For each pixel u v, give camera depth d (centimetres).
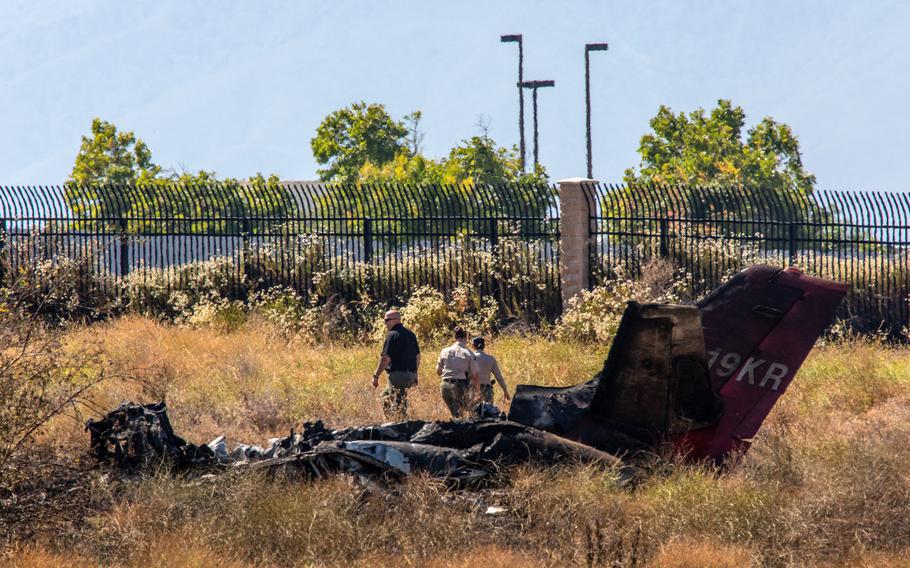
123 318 7125
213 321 7250
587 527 2433
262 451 3312
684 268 7444
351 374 5419
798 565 2395
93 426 3231
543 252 7712
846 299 7238
